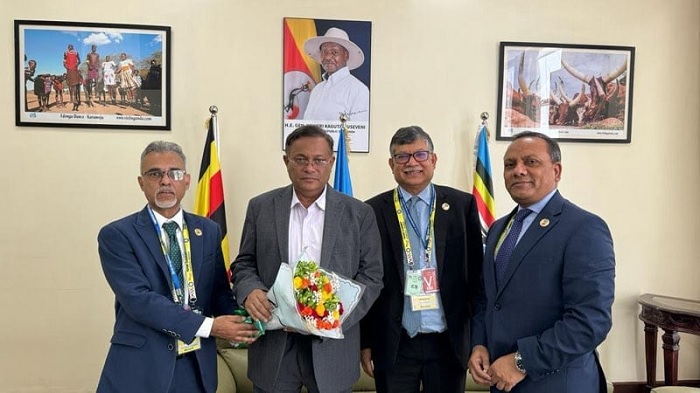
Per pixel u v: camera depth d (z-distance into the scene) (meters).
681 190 3.42
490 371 1.74
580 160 3.40
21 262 3.07
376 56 3.26
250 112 3.19
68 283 3.11
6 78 3.03
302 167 1.85
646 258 3.46
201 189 3.02
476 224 2.26
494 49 3.33
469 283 2.21
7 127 3.04
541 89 3.35
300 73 3.21
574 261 1.62
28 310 3.08
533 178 1.75
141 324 1.74
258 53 3.18
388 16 3.26
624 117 3.40
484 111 3.33
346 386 1.90
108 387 1.72
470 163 3.34
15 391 3.08
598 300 1.58
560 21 3.37
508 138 3.34
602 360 3.44
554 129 3.37
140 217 1.81
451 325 2.12
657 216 3.46
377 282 1.94
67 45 3.05
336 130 3.23
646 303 3.19
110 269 1.73
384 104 3.27
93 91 3.08
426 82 3.29
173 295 1.76
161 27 3.10
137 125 3.11
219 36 3.15
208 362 1.83
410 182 2.19
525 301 1.71
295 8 3.19
